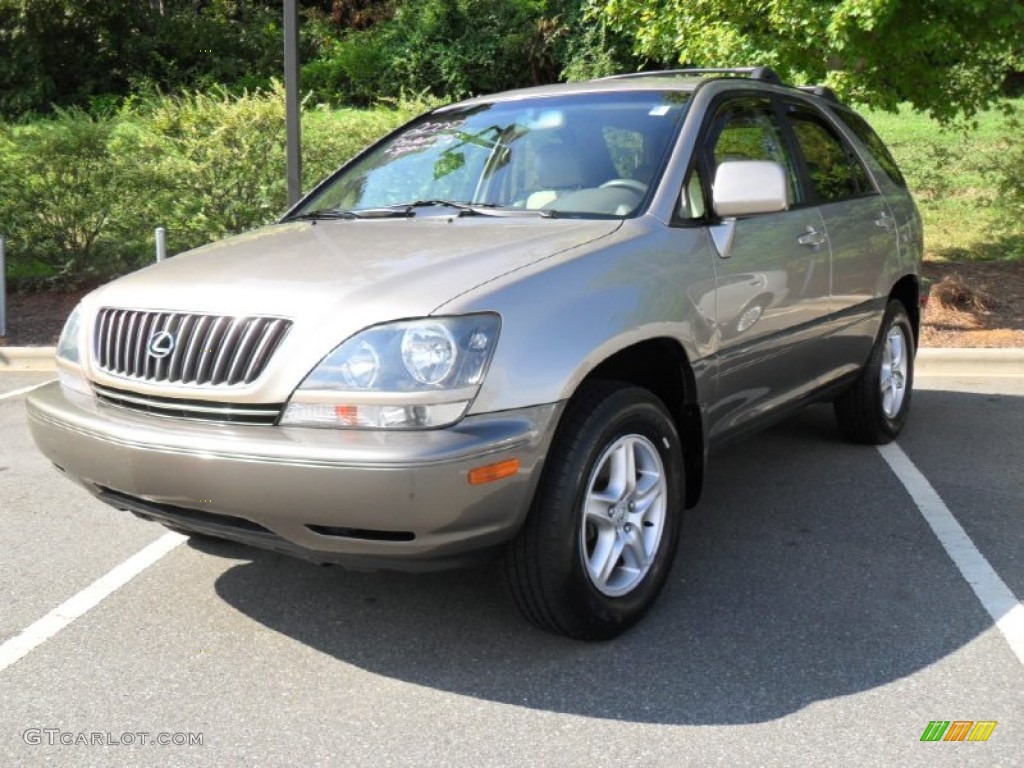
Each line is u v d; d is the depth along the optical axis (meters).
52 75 24.64
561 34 24.30
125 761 2.87
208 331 3.25
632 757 2.85
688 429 3.96
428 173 4.57
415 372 3.00
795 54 9.15
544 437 3.14
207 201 10.84
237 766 2.84
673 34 9.83
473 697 3.19
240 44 26.67
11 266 11.24
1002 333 8.42
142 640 3.61
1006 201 11.52
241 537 3.22
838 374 5.16
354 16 28.73
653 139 4.20
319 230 4.08
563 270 3.36
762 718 3.03
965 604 3.78
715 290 3.91
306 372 3.06
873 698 3.13
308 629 3.68
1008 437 6.00
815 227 4.74
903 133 17.72
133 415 3.34
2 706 3.17
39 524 4.78
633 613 3.55
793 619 3.68
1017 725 2.97
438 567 3.12
